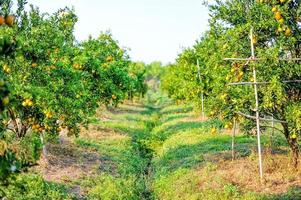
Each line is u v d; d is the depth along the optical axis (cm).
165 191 1700
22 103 1373
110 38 2983
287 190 1401
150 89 11938
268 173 1591
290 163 1627
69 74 1694
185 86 3234
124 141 2802
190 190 1572
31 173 1673
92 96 2238
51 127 1541
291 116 1433
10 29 1389
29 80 1523
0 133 929
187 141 2570
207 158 1981
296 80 1452
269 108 1582
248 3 1584
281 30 1404
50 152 2147
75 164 2019
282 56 1497
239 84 1553
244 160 1834
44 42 1540
